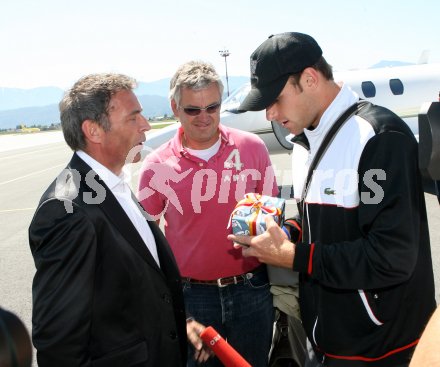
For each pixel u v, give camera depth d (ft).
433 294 5.50
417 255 4.85
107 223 4.71
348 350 5.46
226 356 5.90
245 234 5.78
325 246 5.08
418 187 4.83
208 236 7.63
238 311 7.86
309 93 5.22
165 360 5.27
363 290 5.18
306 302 5.92
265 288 8.02
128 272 4.83
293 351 7.74
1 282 16.67
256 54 5.36
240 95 30.37
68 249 4.39
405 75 33.81
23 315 13.79
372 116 4.97
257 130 28.86
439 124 2.97
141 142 5.49
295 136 5.86
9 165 68.18
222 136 7.84
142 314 5.04
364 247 4.81
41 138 178.70
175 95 7.39
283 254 5.18
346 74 33.96
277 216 5.85
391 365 5.40
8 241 22.56
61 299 4.38
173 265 5.85
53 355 4.48
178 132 7.98
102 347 4.84
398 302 5.20
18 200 34.94
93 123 5.00
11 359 1.66
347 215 5.11
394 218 4.62
